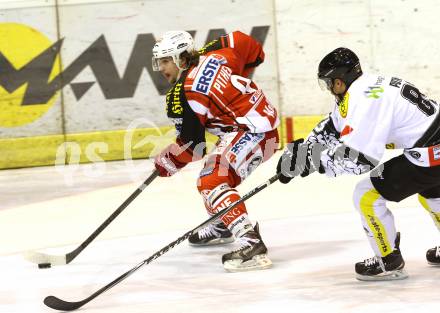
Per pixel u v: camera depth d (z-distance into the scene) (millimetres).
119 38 23125
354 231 13734
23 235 15062
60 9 22906
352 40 23547
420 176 10164
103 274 12016
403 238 12992
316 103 23719
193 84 11883
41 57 22969
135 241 13992
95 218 16172
